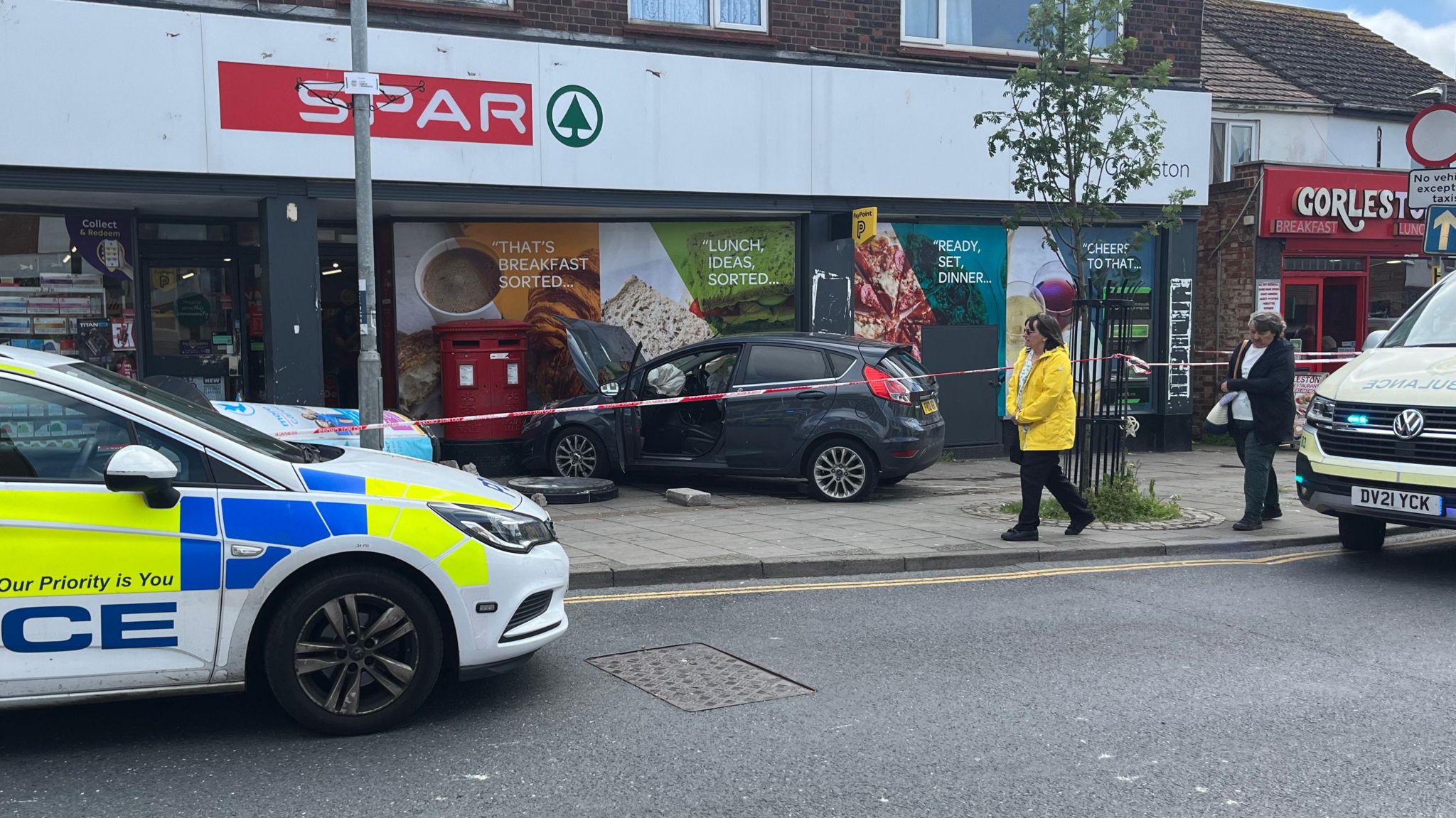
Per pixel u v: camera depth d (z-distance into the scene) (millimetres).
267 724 4625
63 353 11305
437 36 10945
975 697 4992
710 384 10883
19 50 9531
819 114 12672
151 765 4188
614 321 12906
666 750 4348
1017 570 7785
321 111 10594
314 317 10820
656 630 6152
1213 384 16422
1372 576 7566
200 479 4285
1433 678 5293
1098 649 5773
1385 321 16891
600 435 11180
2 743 4418
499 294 12641
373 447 8453
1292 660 5590
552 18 11523
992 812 3787
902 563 7762
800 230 13164
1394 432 7379
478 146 11203
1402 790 3979
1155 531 8977
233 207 11461
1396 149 18734
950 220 13820
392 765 4188
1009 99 13586
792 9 12602
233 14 10234
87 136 9789
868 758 4270
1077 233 9734
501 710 4809
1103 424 9609
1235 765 4199
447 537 4496
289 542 4270
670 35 12031
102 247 11414
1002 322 14234
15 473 4117
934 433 10594
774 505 10344
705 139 12156
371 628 4438
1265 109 17609
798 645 5840
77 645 4105
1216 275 16422
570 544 8211
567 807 3824
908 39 13281
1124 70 14102
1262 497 8984
